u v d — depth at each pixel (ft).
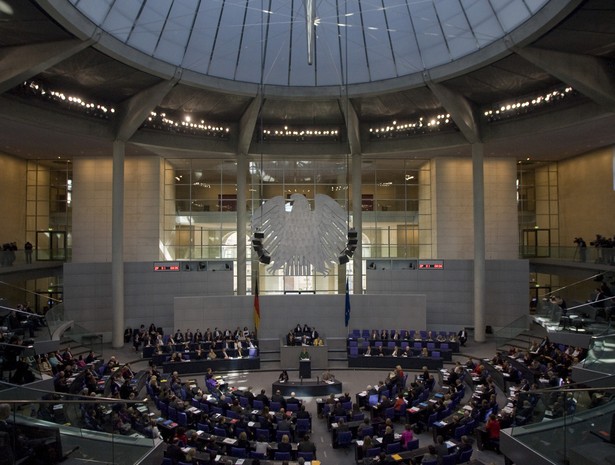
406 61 79.46
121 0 64.85
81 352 77.66
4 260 81.97
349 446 49.78
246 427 48.88
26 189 105.91
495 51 69.26
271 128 100.63
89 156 100.99
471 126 88.17
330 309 90.84
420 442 50.06
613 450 24.70
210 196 106.83
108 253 100.78
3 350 45.37
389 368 77.61
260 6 76.28
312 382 67.36
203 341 81.76
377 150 100.48
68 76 75.10
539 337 85.51
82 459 26.94
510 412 49.70
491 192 106.11
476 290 92.84
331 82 83.97
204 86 80.12
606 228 95.86
